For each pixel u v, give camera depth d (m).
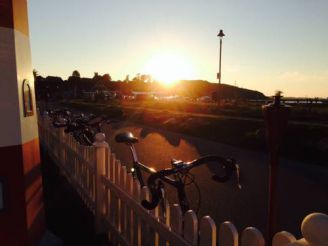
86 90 117.19
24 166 3.73
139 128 20.48
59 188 7.14
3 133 3.56
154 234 3.20
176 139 15.38
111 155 4.57
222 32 28.08
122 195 3.92
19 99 3.66
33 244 3.99
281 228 5.37
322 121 21.20
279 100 2.44
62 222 5.32
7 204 3.63
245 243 2.09
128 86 154.25
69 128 8.25
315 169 9.35
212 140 15.06
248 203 6.41
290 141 12.05
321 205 6.38
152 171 4.04
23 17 3.89
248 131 14.73
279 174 8.81
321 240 1.40
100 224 4.89
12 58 3.58
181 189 3.40
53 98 87.00
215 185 7.54
